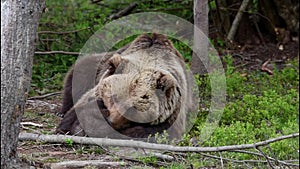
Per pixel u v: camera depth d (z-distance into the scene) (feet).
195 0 42.88
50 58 52.80
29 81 23.13
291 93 48.42
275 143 34.45
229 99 47.39
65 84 40.75
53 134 34.45
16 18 22.59
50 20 55.83
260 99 44.73
